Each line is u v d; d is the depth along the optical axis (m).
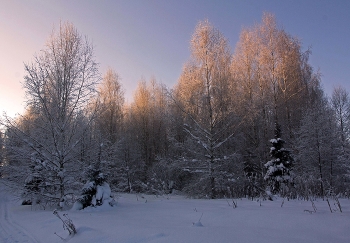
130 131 30.83
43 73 10.26
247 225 4.80
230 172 17.11
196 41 17.31
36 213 8.62
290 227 4.46
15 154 9.73
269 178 14.63
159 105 32.34
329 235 3.82
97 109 11.36
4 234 6.00
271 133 20.59
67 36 11.98
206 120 16.95
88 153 10.80
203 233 4.06
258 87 21.83
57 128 10.48
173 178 22.20
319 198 10.42
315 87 23.92
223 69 19.02
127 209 8.48
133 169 26.62
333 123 19.70
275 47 20.91
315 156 18.30
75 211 8.33
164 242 3.77
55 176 10.14
